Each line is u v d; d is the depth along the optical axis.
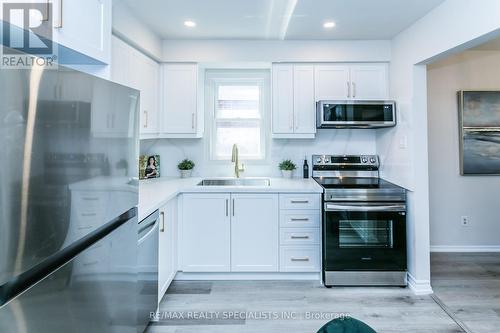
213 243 2.82
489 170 3.51
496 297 2.53
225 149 3.64
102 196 1.17
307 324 2.16
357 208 2.66
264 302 2.46
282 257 2.81
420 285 2.61
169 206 2.54
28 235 0.78
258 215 2.81
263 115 3.60
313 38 3.10
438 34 2.32
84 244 1.12
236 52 3.16
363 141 3.51
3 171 0.71
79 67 1.59
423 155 2.64
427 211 2.63
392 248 2.70
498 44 3.28
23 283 0.84
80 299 1.05
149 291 1.98
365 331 0.95
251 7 2.40
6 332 0.75
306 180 3.24
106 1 1.58
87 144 1.05
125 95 1.38
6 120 0.72
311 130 3.22
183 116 3.21
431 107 3.54
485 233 3.57
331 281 2.71
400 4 2.32
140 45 2.63
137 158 1.54
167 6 2.37
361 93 3.18
